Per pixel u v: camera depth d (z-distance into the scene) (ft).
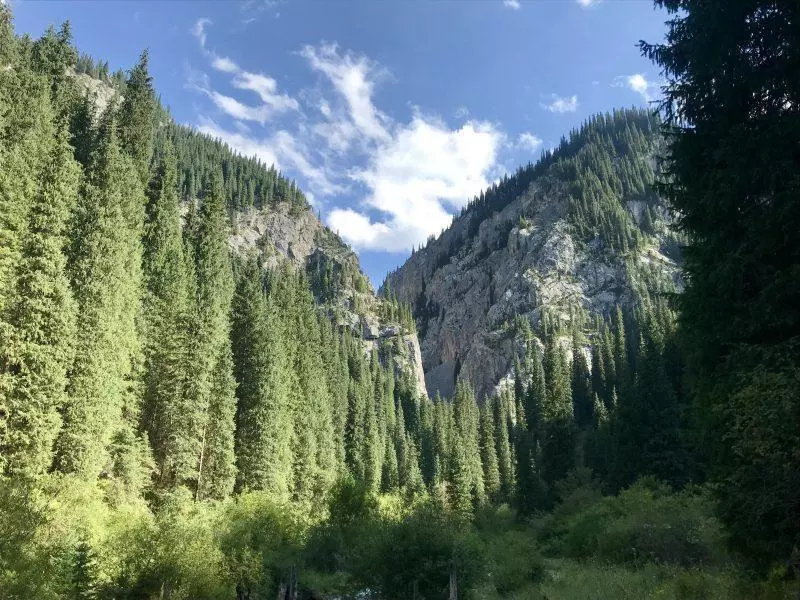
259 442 168.76
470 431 377.50
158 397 144.87
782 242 35.45
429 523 76.18
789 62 36.81
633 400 155.74
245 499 110.42
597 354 461.78
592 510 111.14
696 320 42.70
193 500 136.26
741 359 36.45
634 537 78.38
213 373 157.38
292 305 279.28
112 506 104.73
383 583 73.26
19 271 95.96
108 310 111.75
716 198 39.70
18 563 42.60
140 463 122.83
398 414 453.58
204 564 63.67
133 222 138.82
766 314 35.04
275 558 90.17
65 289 100.89
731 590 40.70
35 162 103.04
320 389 259.19
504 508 225.56
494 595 71.87
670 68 44.98
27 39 144.25
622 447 155.53
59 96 141.18
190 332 148.87
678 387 171.01
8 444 88.69
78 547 54.08
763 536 36.17
